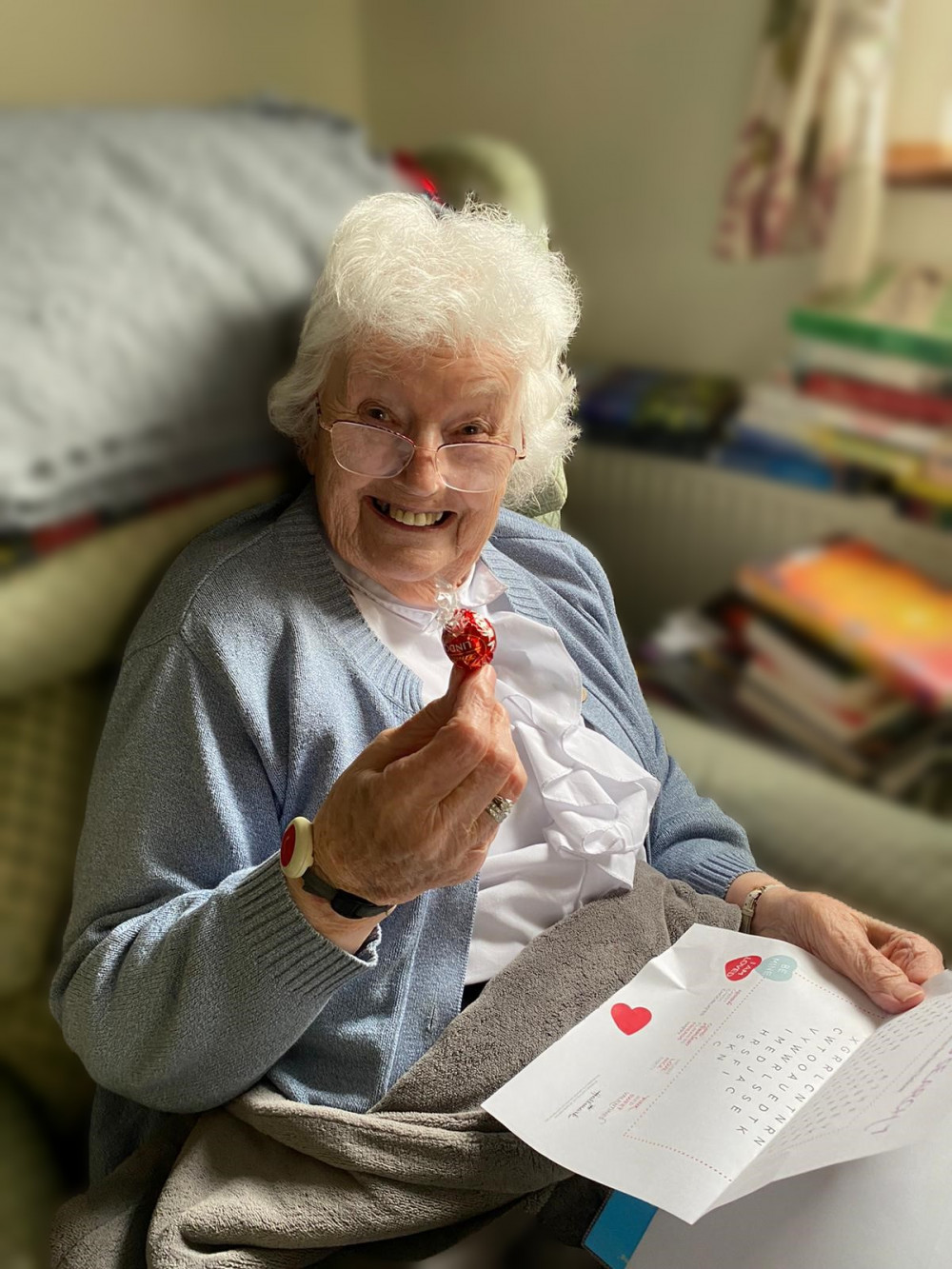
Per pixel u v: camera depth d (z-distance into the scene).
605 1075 0.79
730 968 0.88
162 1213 0.74
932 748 1.75
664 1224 0.75
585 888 0.96
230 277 1.01
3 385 0.88
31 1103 1.00
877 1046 0.79
